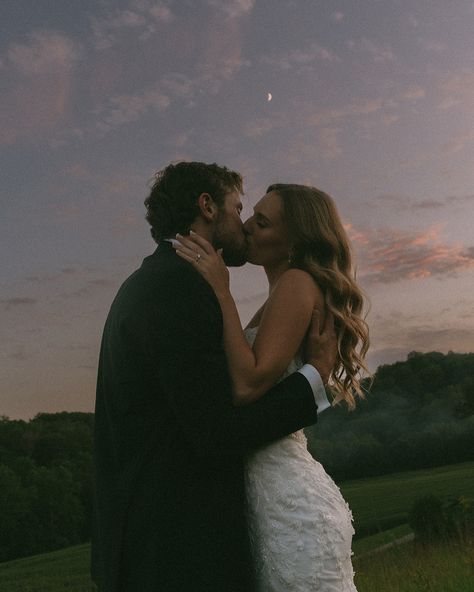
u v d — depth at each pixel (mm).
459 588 7383
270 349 2518
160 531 2172
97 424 2523
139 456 2262
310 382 2467
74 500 76312
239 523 2285
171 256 2467
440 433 88250
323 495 2553
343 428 100688
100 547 2359
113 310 2514
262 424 2297
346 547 2557
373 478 84688
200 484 2248
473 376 112312
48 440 86938
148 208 2715
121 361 2322
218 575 2178
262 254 2916
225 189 2689
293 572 2445
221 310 2387
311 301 2652
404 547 12617
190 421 2174
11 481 73188
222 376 2254
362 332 2826
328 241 2836
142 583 2188
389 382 113875
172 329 2225
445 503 14047
